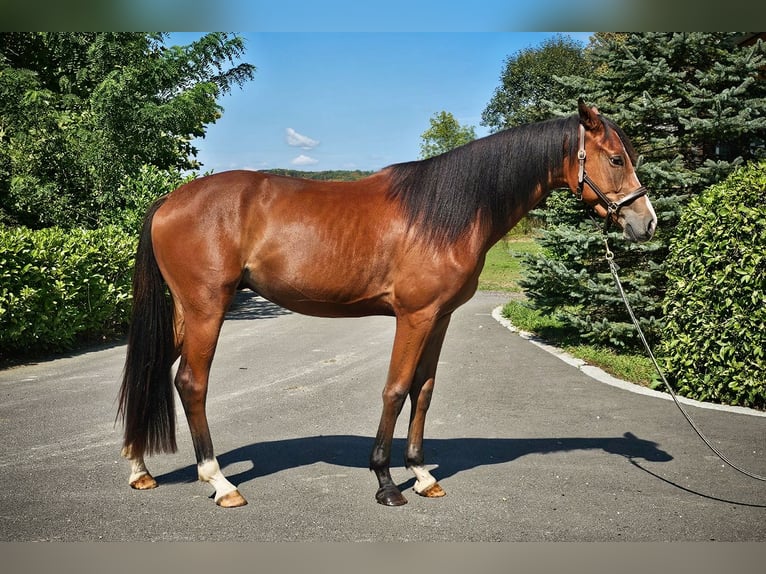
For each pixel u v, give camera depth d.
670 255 6.61
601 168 3.79
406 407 5.94
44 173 12.38
